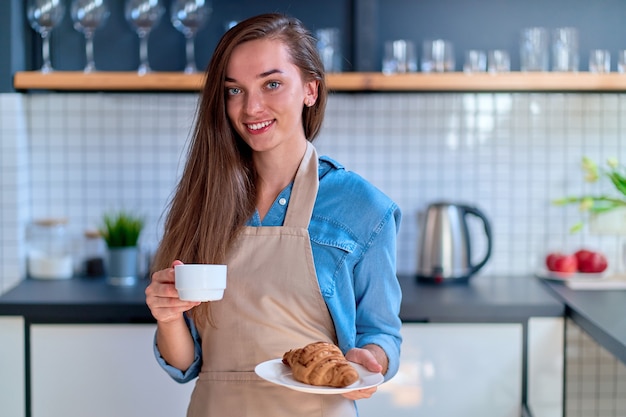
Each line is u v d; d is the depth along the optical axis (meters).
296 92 1.91
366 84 3.38
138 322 3.15
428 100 3.71
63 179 3.73
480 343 3.14
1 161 3.55
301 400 1.91
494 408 3.16
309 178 1.99
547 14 3.71
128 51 3.74
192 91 3.47
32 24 3.46
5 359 3.15
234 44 1.88
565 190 3.73
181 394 3.17
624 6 3.71
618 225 3.57
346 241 1.95
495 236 3.75
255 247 1.96
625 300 3.17
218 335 1.96
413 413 3.17
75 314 3.14
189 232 1.98
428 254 3.55
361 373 1.76
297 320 1.95
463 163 3.73
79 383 3.17
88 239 3.69
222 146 1.95
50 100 3.70
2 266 3.58
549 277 3.59
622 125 3.71
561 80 3.38
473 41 3.72
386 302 1.97
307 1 3.70
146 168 3.74
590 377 3.60
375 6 3.67
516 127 3.72
